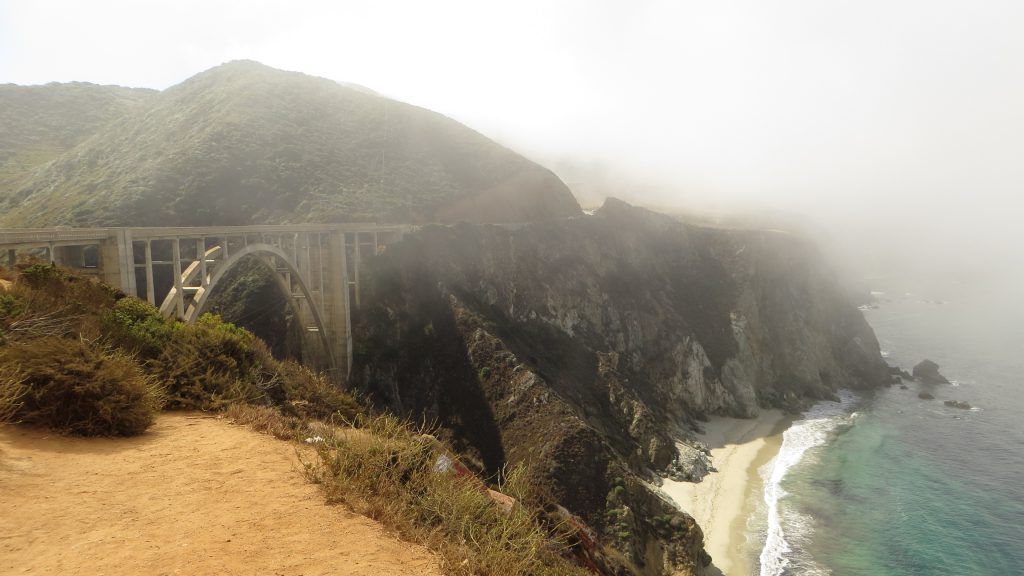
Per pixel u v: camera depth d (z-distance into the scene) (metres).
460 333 54.97
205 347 16.14
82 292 17.53
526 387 48.25
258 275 54.28
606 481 40.06
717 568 37.09
